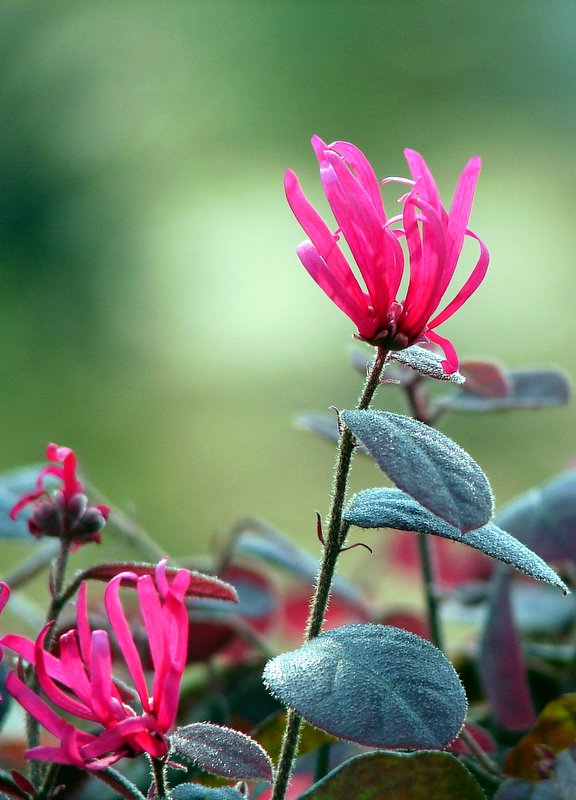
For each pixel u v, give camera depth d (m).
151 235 10.92
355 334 1.39
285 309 9.62
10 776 1.47
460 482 1.22
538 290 9.24
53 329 9.23
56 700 1.25
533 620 2.78
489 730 2.30
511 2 15.23
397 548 3.37
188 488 6.52
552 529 2.32
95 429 7.39
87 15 14.52
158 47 14.11
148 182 11.78
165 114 13.10
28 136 12.30
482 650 2.21
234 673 2.48
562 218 10.76
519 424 6.95
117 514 2.67
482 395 2.18
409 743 1.22
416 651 1.33
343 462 1.40
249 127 13.09
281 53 14.43
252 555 2.74
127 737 1.23
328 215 10.89
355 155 1.38
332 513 1.41
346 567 4.73
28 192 11.46
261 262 10.36
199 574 1.54
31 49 13.45
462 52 14.51
